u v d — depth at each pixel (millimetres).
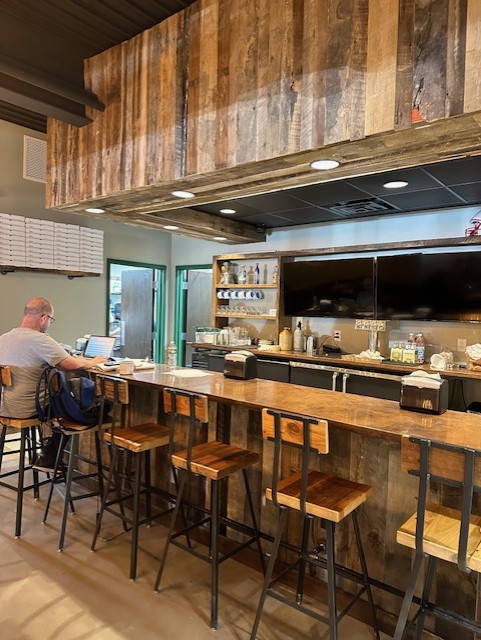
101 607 2104
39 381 2779
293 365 4516
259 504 2477
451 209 4195
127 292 6695
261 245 5664
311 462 2268
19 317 4824
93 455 3424
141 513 3098
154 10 2686
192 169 2604
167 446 2965
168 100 2744
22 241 4617
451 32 1706
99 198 3285
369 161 2281
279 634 1964
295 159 2254
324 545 2119
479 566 1389
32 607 2092
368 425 1829
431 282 4023
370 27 1904
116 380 2553
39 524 2889
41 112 3131
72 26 2838
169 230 4859
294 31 2150
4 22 2789
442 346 4180
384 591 2037
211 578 2217
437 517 1670
